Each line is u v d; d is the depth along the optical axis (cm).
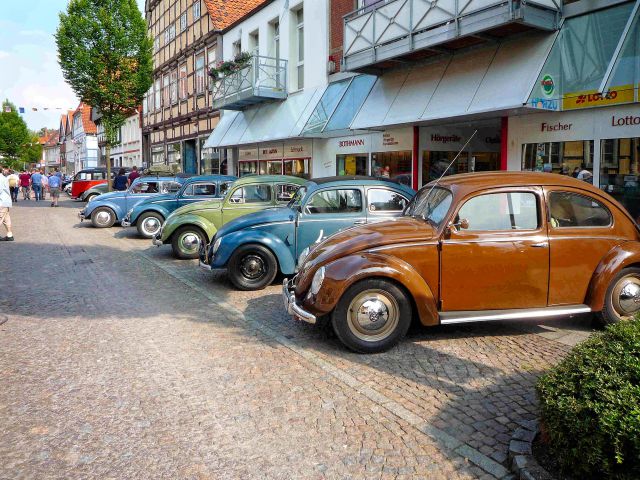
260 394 441
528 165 1084
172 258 1142
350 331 527
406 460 343
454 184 570
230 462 343
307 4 1822
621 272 566
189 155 3167
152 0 3572
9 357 532
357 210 824
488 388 446
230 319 667
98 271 992
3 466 339
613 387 296
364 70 1396
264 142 2044
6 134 7050
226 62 2161
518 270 544
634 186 899
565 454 301
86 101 2578
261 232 825
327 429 383
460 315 540
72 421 398
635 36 885
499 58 1085
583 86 968
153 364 511
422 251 532
